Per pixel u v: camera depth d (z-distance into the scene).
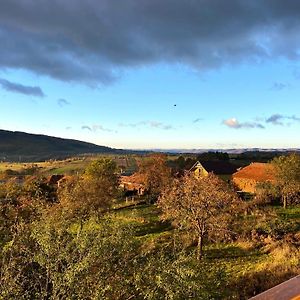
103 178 58.81
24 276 16.58
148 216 52.28
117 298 16.08
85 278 15.45
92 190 48.41
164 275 15.67
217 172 81.75
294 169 54.38
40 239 16.55
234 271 28.06
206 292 15.74
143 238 40.97
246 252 34.34
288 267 24.42
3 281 15.63
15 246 17.55
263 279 22.77
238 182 75.56
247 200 58.50
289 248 32.53
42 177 85.19
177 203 37.72
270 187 59.50
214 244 37.94
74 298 15.16
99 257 16.11
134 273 16.42
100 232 16.91
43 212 22.88
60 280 15.12
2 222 25.84
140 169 70.06
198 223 35.50
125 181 81.81
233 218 41.00
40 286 16.16
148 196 67.75
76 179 64.12
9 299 14.84
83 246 15.88
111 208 54.19
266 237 38.06
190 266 16.59
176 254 17.11
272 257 31.28
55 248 16.34
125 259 16.86
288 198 56.53
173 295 14.91
